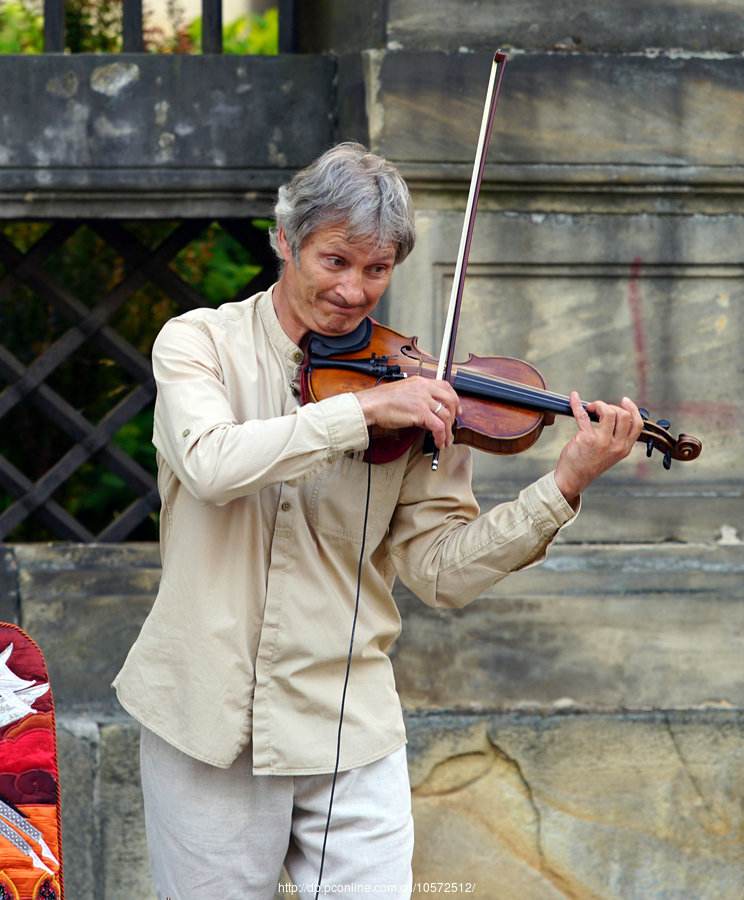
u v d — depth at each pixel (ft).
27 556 40.73
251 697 27.45
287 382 27.99
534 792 39.93
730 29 39.09
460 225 38.78
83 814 39.47
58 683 40.14
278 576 27.35
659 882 40.45
